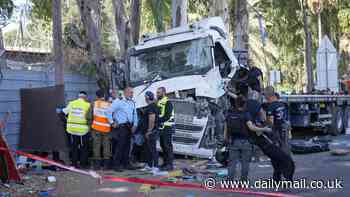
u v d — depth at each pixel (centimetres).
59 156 1295
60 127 1277
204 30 1374
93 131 1261
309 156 1444
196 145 1362
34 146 1309
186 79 1379
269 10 3516
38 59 2162
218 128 1349
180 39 1398
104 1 2650
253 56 4116
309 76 3172
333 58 2427
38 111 1308
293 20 3553
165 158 1230
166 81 1397
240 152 961
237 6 2141
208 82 1362
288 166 963
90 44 1717
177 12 1875
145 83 1416
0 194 928
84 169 1257
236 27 2144
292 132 2138
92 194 948
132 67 1440
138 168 1263
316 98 1928
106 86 1645
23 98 1329
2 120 1315
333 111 2072
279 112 1080
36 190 982
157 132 1226
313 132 2150
